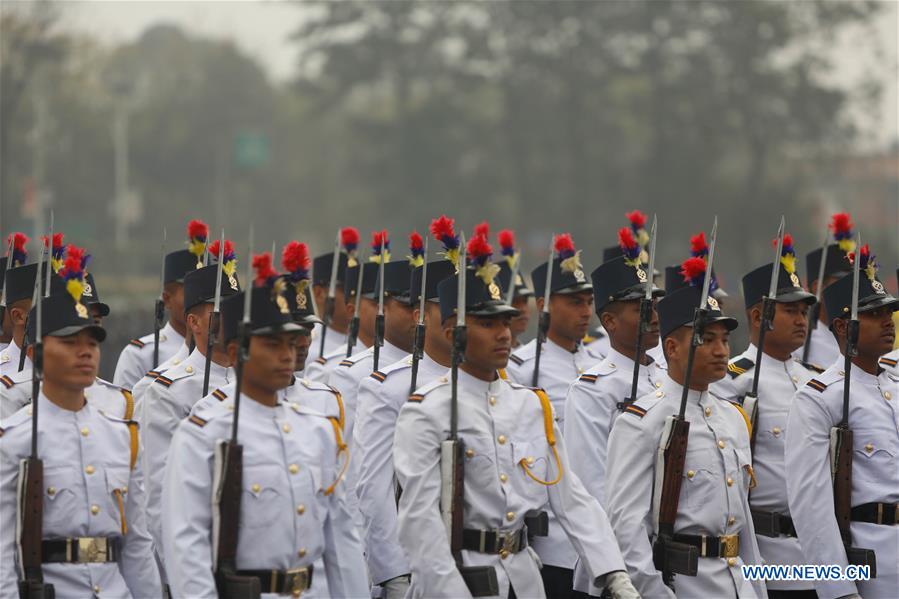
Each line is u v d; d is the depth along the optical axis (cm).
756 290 3195
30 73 18350
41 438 2500
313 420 2489
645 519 2616
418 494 2408
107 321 7831
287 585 2350
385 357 3503
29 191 17638
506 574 2453
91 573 2495
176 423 3097
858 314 2916
